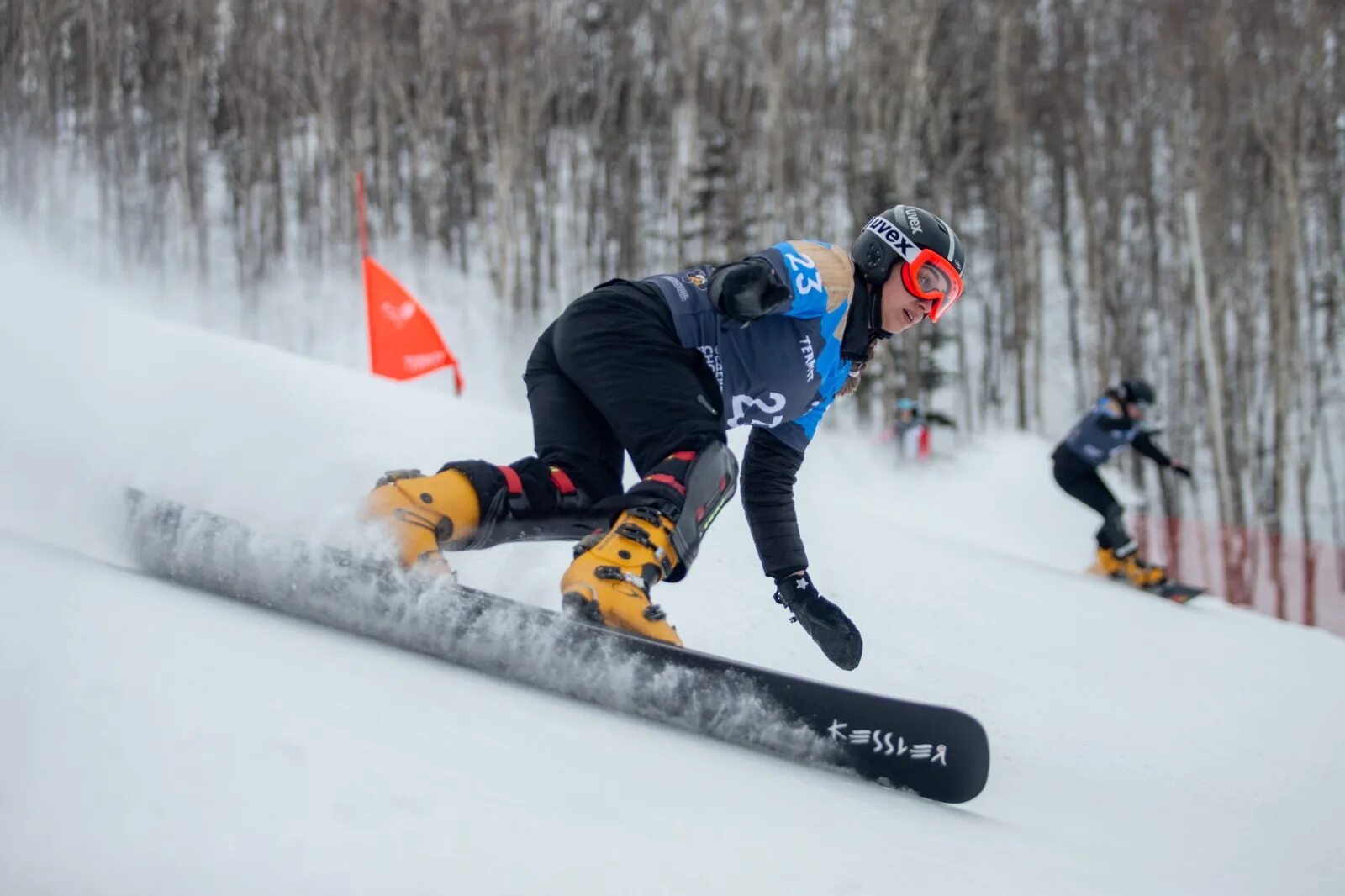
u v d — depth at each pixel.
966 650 3.76
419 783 1.25
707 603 3.41
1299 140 27.22
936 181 30.19
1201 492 24.45
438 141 30.41
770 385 2.36
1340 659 5.59
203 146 31.22
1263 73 27.42
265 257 28.12
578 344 2.32
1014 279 28.09
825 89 31.91
